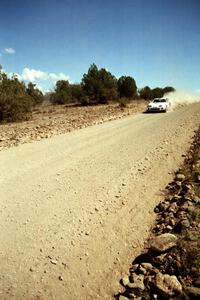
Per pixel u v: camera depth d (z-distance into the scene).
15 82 28.09
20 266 4.66
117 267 4.71
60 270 4.60
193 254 4.40
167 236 4.91
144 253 4.98
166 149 11.35
